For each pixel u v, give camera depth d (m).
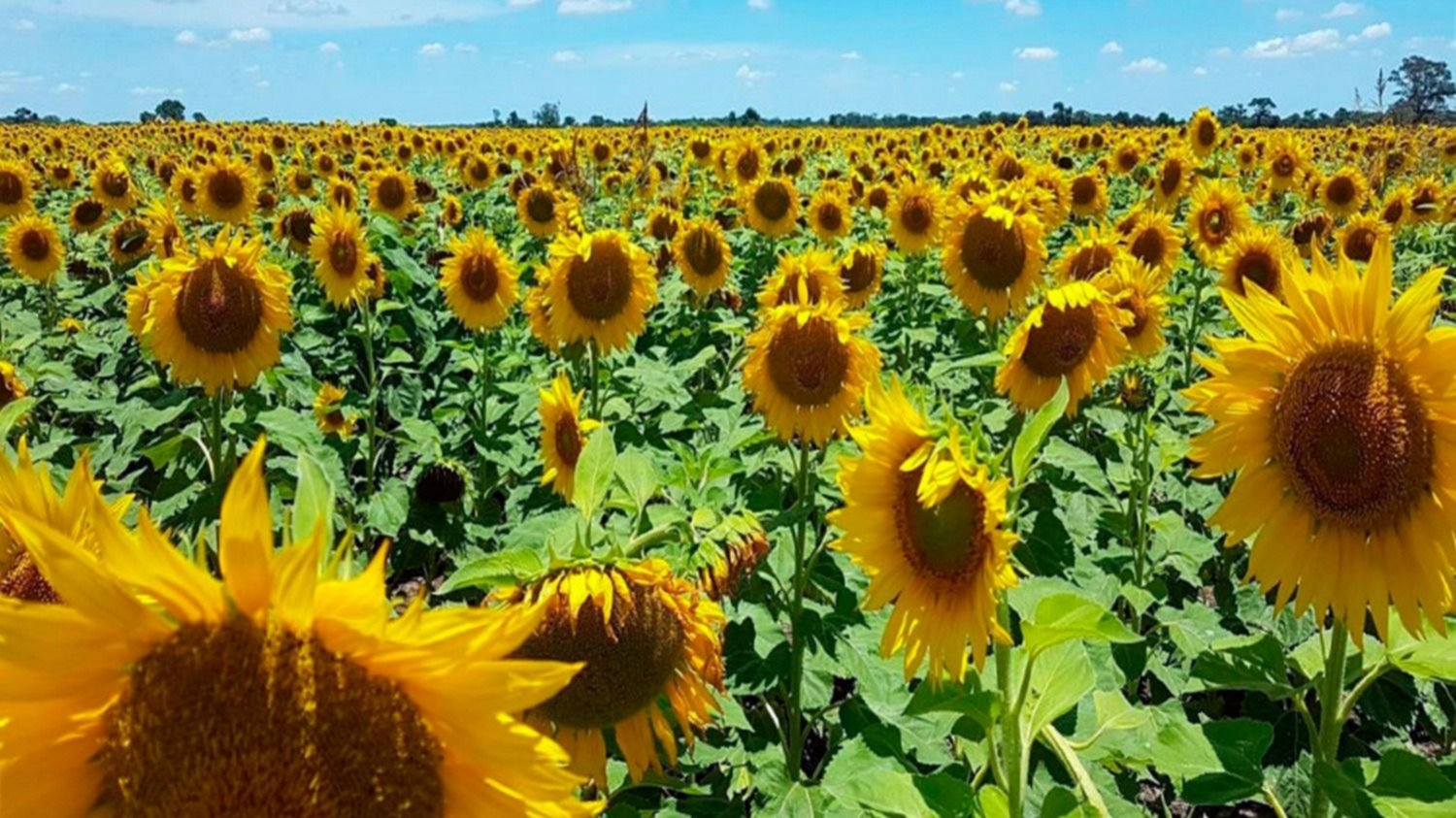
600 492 2.50
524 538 3.46
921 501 2.29
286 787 1.32
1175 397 6.08
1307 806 3.65
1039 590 2.58
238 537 1.27
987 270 6.65
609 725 2.37
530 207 11.76
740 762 3.70
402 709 1.36
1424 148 20.77
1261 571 2.42
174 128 36.59
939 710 2.27
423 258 11.87
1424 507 2.26
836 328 4.30
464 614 1.30
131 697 1.34
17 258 10.30
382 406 8.02
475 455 7.10
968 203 6.83
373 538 5.71
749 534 2.56
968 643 2.33
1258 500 2.41
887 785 2.24
